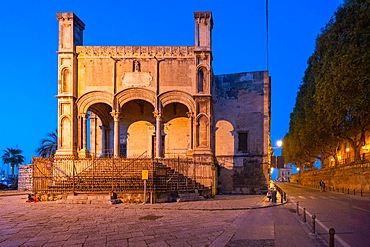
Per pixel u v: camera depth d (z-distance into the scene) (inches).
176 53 1306.6
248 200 1111.0
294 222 633.0
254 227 574.6
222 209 837.2
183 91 1288.1
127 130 1483.8
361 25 1086.4
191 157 1268.5
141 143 1475.1
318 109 1459.2
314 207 932.6
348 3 1242.6
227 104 1577.3
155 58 1298.0
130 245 445.7
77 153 1270.9
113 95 1283.2
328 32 1389.0
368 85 1086.4
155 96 1286.9
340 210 852.6
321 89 1362.0
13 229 563.5
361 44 1111.0
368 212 805.9
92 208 847.7
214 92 1552.7
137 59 1304.1
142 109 1481.3
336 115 1299.2
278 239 473.4
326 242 454.3
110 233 524.1
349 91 1189.1
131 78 1298.0
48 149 2362.2
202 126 1269.7
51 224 609.9
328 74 1307.8
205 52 1285.7
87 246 442.9
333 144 1993.1
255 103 1552.7
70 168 1202.6
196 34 1295.5
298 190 2149.4
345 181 1737.2
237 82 1578.5
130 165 1160.2
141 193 965.8
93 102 1296.8
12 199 1206.9
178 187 1053.2
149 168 1131.9
